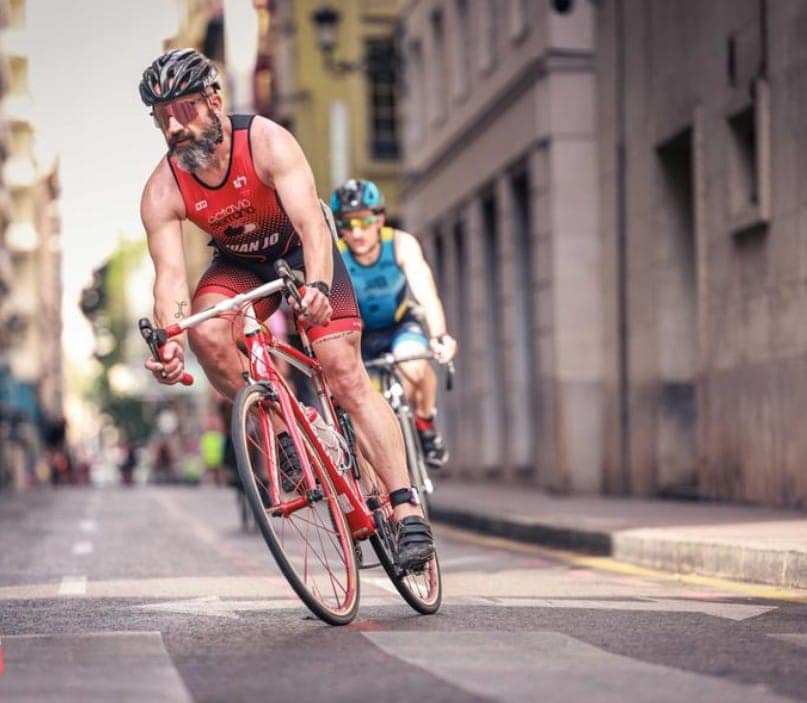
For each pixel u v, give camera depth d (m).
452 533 27.80
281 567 10.88
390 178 71.94
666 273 32.59
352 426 12.15
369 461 12.05
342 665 9.45
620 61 34.91
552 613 12.52
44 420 150.00
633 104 34.06
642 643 10.52
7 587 16.45
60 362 184.62
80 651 10.17
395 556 12.03
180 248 11.64
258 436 10.96
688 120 30.41
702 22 29.41
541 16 38.09
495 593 14.88
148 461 150.00
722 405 28.47
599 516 24.83
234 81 84.12
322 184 72.75
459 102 48.28
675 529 20.16
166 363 10.90
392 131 72.31
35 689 8.62
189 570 18.47
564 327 37.12
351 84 72.12
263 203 11.44
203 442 91.50
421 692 8.41
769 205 26.06
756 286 26.78
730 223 27.95
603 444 36.62
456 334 51.59
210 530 29.56
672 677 8.96
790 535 18.23
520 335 43.47
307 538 11.19
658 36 32.19
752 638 10.81
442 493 38.69
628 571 18.33
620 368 35.19
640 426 33.91
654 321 32.97
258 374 11.18
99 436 163.25
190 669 9.38
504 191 43.53
